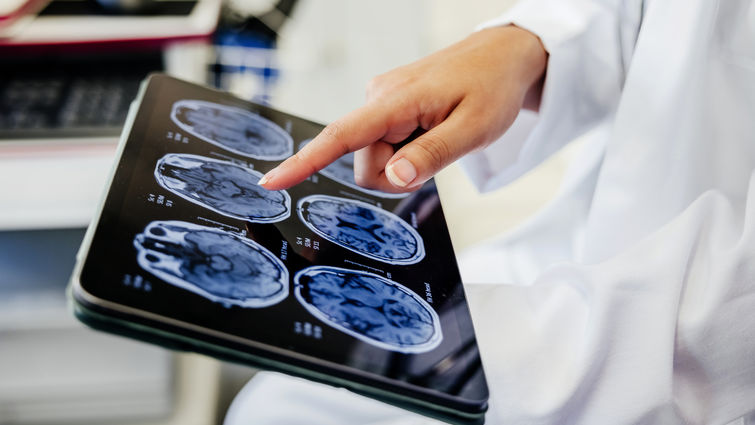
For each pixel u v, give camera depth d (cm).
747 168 59
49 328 61
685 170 59
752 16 56
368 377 33
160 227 37
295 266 38
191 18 84
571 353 39
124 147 43
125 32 81
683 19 58
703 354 39
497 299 43
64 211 66
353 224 45
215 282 34
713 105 59
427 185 52
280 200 44
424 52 112
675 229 43
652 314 39
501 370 38
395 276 41
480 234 106
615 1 64
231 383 86
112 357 58
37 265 68
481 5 126
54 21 80
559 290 43
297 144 52
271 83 94
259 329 33
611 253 61
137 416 54
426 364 34
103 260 33
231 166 46
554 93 63
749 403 39
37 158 72
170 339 32
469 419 34
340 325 35
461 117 51
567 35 62
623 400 37
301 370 32
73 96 77
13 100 75
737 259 40
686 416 38
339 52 104
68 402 55
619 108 61
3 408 54
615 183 60
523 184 115
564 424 38
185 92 52
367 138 48
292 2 106
